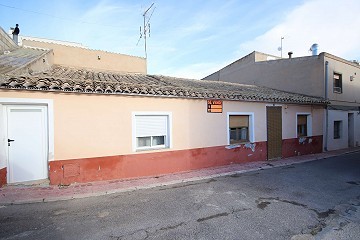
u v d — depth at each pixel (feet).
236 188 21.79
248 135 34.83
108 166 22.80
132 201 17.97
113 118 23.12
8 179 19.29
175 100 27.14
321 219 15.44
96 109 22.26
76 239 12.28
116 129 23.26
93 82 23.77
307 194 20.45
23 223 13.91
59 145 20.59
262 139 35.73
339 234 13.53
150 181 23.30
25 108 19.67
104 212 15.76
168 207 16.88
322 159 39.06
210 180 24.54
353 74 57.62
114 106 23.18
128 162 23.86
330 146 48.34
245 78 63.62
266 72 57.67
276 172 28.81
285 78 53.78
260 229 13.84
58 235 12.63
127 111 23.91
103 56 55.52
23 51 31.71
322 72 47.70
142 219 14.80
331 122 48.75
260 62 59.16
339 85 53.11
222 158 31.09
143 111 24.88
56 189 19.63
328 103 46.06
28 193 18.34
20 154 19.67
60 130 20.62
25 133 19.81
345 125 53.16
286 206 17.56
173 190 20.95
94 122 22.13
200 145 29.09
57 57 49.96
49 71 28.89
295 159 37.83
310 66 49.47
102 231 13.15
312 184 23.61
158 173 25.76
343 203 18.43
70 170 21.02
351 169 30.99
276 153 37.52
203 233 13.19
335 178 26.12
